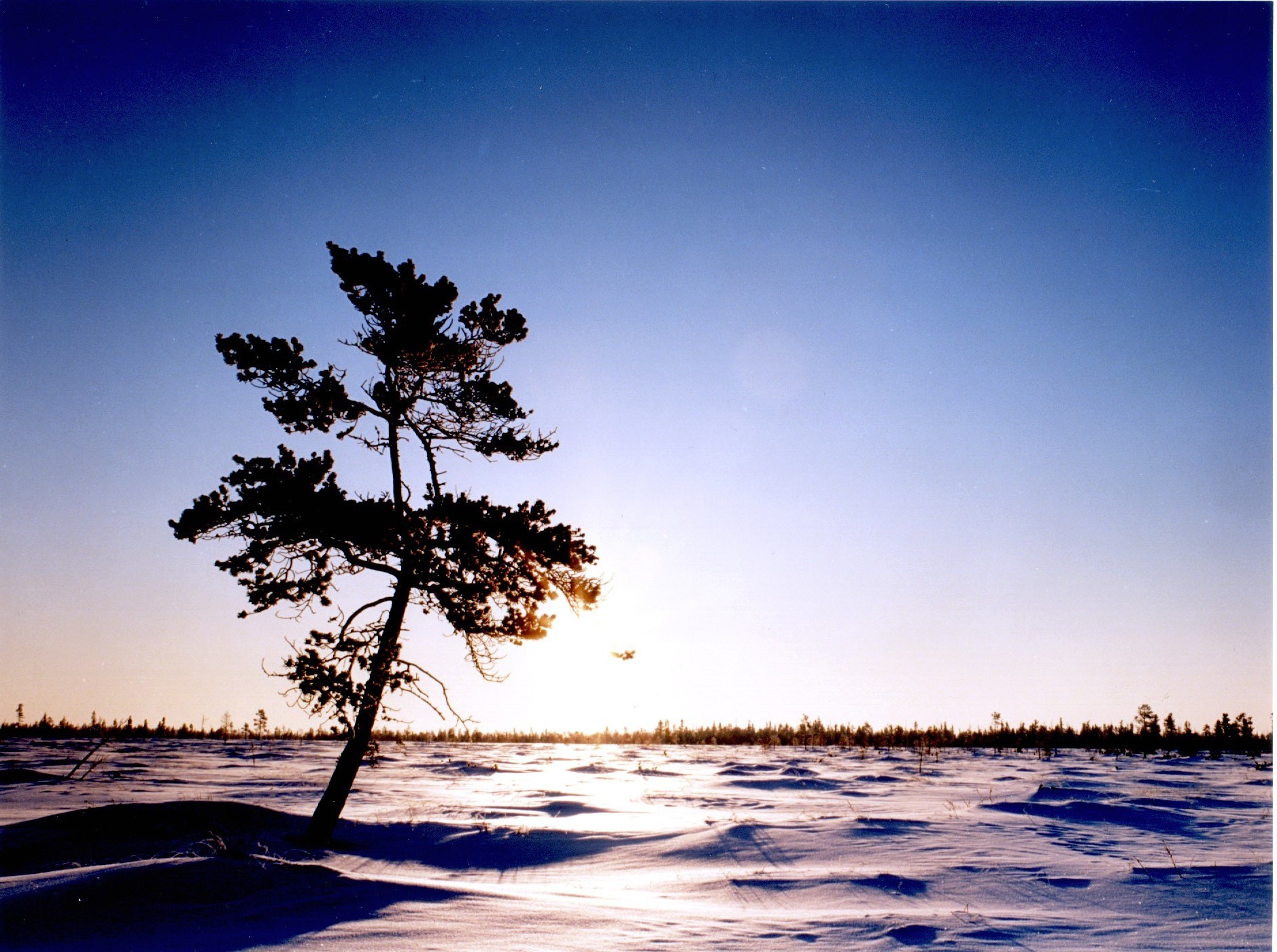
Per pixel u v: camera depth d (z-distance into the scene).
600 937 8.23
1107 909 9.90
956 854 13.58
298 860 12.70
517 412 15.96
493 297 16.05
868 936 8.42
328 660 13.94
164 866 10.17
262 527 14.12
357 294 15.44
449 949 7.61
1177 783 27.86
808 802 23.62
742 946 7.99
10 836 14.30
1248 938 8.52
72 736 64.44
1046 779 30.81
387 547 14.50
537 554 14.98
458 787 27.98
